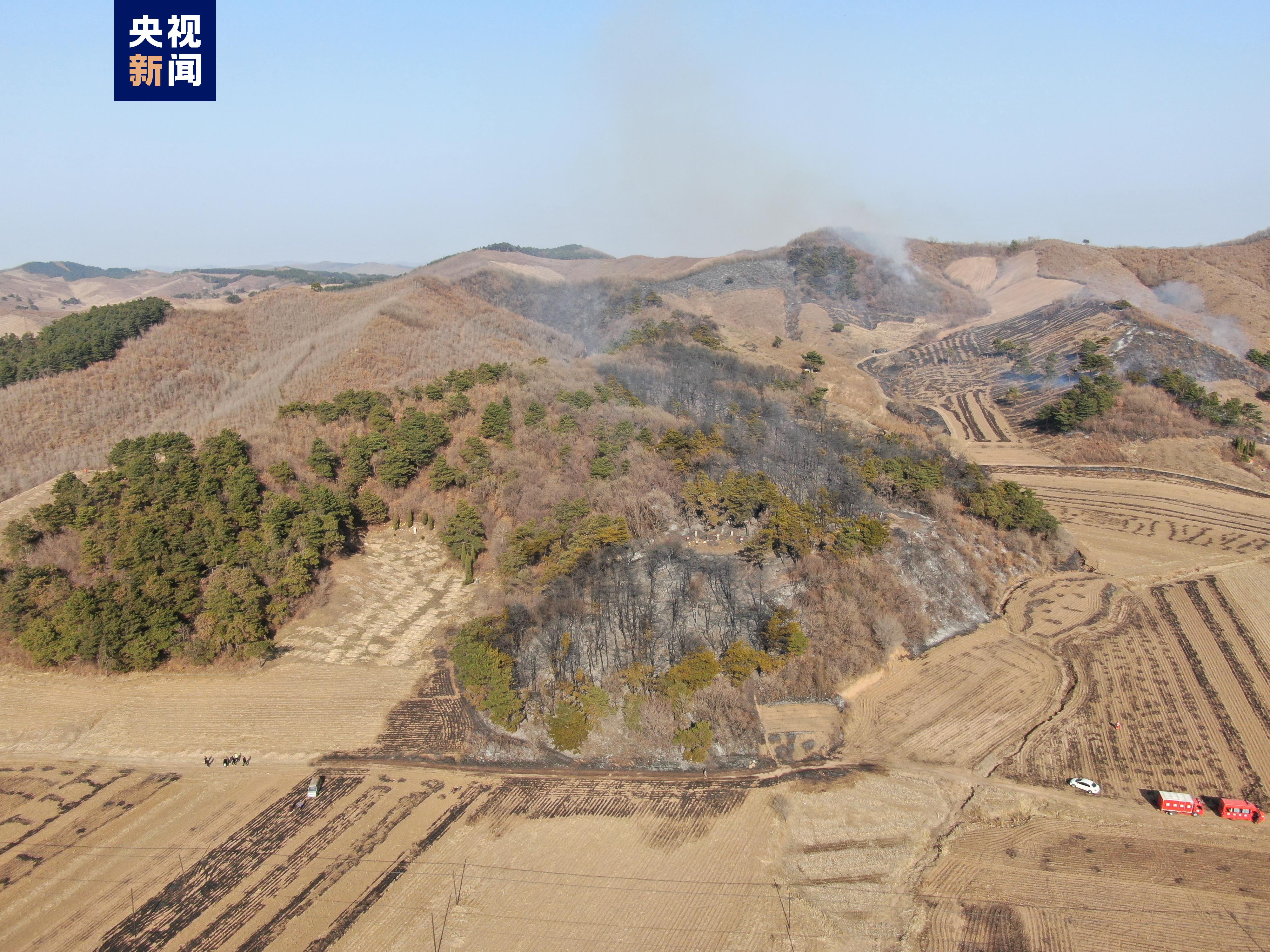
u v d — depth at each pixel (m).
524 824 63.44
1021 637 94.69
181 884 56.62
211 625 83.12
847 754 74.12
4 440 108.81
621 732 74.50
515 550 94.38
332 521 97.94
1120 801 67.88
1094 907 56.34
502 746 72.94
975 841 63.12
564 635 81.81
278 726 74.94
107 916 53.81
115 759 70.06
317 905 54.97
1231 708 80.56
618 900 56.19
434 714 77.25
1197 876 59.25
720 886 57.88
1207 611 100.44
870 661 85.44
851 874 59.34
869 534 97.19
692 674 77.06
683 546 97.25
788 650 82.31
